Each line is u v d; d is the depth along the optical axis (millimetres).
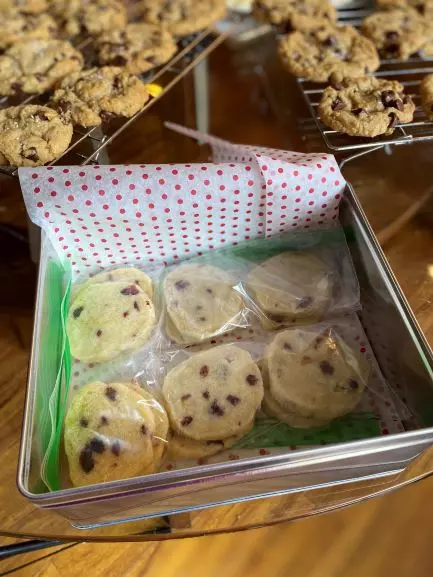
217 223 296
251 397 254
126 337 277
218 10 435
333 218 306
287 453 198
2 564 296
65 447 240
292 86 457
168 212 284
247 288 297
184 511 240
